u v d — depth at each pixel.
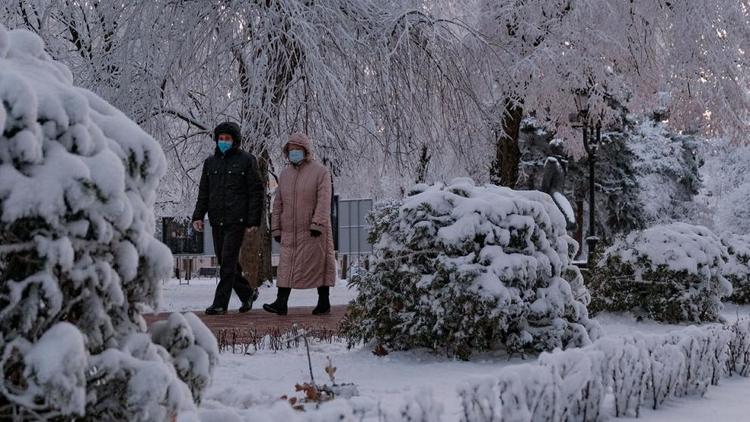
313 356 7.59
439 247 7.60
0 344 2.41
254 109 17.97
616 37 21.33
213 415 2.96
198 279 40.81
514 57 21.05
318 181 10.95
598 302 12.73
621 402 4.91
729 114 22.86
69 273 2.51
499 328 7.31
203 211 11.24
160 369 2.54
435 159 21.84
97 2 18.20
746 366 7.09
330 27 18.17
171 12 17.88
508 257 7.41
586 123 17.23
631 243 12.73
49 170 2.45
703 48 21.89
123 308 2.75
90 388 2.49
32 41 2.96
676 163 47.19
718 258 12.38
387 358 7.45
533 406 3.94
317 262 11.16
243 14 17.97
